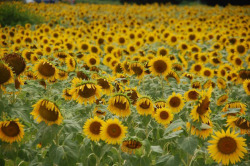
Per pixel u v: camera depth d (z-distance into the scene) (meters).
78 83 2.66
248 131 2.67
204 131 2.61
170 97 3.09
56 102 2.35
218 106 3.76
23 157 2.59
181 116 3.19
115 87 3.23
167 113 2.89
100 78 3.04
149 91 4.28
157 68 4.00
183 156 2.65
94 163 2.59
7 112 2.48
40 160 2.65
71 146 2.40
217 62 6.94
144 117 2.86
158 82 4.59
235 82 4.90
